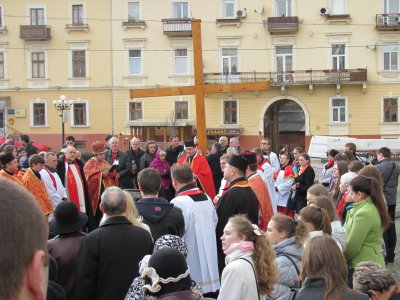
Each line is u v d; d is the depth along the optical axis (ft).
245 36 102.58
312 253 9.95
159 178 16.03
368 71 100.01
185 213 17.10
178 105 105.70
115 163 32.65
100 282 12.82
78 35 106.83
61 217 13.78
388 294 10.79
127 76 105.81
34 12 107.65
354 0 100.12
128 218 13.56
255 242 11.14
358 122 100.78
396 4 99.50
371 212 15.29
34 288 3.89
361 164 23.70
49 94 107.96
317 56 101.24
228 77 102.58
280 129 113.91
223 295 10.68
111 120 106.73
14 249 3.78
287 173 33.63
